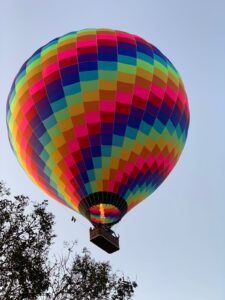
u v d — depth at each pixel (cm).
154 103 3975
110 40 4206
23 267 2119
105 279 2300
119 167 3794
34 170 4047
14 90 4191
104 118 3834
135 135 3850
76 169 3803
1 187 2297
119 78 3962
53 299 2159
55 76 3988
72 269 2289
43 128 3906
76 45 4159
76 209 3897
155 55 4284
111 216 3806
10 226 2203
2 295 2028
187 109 4344
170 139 4050
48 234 2256
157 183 4091
